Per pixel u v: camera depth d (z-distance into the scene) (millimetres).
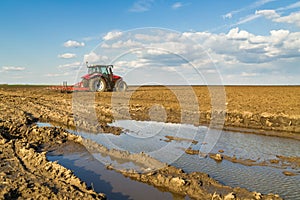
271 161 9055
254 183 7391
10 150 9055
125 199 6461
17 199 5777
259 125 14242
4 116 14867
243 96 29266
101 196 6164
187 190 6758
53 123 15070
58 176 6965
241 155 9742
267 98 26781
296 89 45250
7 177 6824
